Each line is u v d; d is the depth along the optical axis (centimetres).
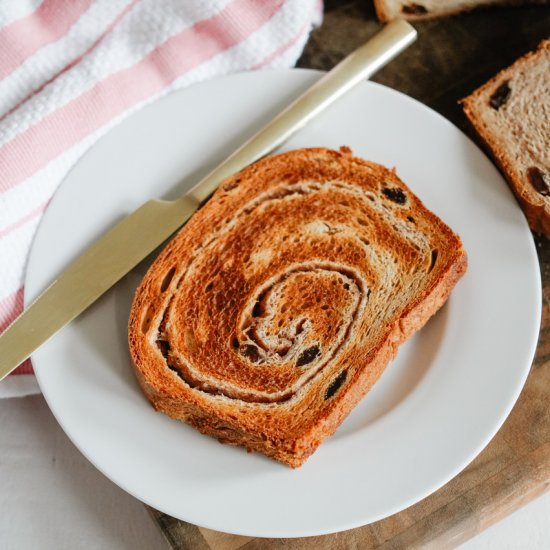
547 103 48
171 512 40
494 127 47
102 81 48
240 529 40
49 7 49
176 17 49
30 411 47
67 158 47
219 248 45
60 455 47
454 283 44
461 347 43
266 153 47
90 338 43
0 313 46
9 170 46
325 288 44
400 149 47
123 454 41
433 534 42
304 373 42
